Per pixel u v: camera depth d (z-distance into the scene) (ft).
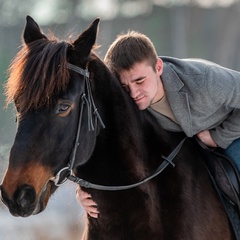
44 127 25.25
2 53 166.09
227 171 29.35
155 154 28.50
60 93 25.40
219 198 29.04
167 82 28.76
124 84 28.37
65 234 65.46
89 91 26.68
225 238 28.76
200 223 28.09
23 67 25.63
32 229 65.41
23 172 25.02
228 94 28.66
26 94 25.18
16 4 178.19
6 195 24.99
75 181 27.07
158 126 29.14
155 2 202.80
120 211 27.48
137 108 28.48
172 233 27.66
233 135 29.22
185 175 28.50
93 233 28.07
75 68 26.30
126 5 200.54
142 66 28.09
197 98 28.63
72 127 25.93
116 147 27.45
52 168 25.66
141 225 27.45
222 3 205.26
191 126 28.91
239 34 200.64
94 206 27.76
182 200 27.99
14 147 25.12
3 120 92.17
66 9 184.65
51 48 25.88
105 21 193.57
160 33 201.16
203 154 29.63
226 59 200.34
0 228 65.10
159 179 28.25
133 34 28.89
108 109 27.48
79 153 26.43
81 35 26.73
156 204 27.89
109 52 28.91
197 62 29.76
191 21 203.51
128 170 27.55
